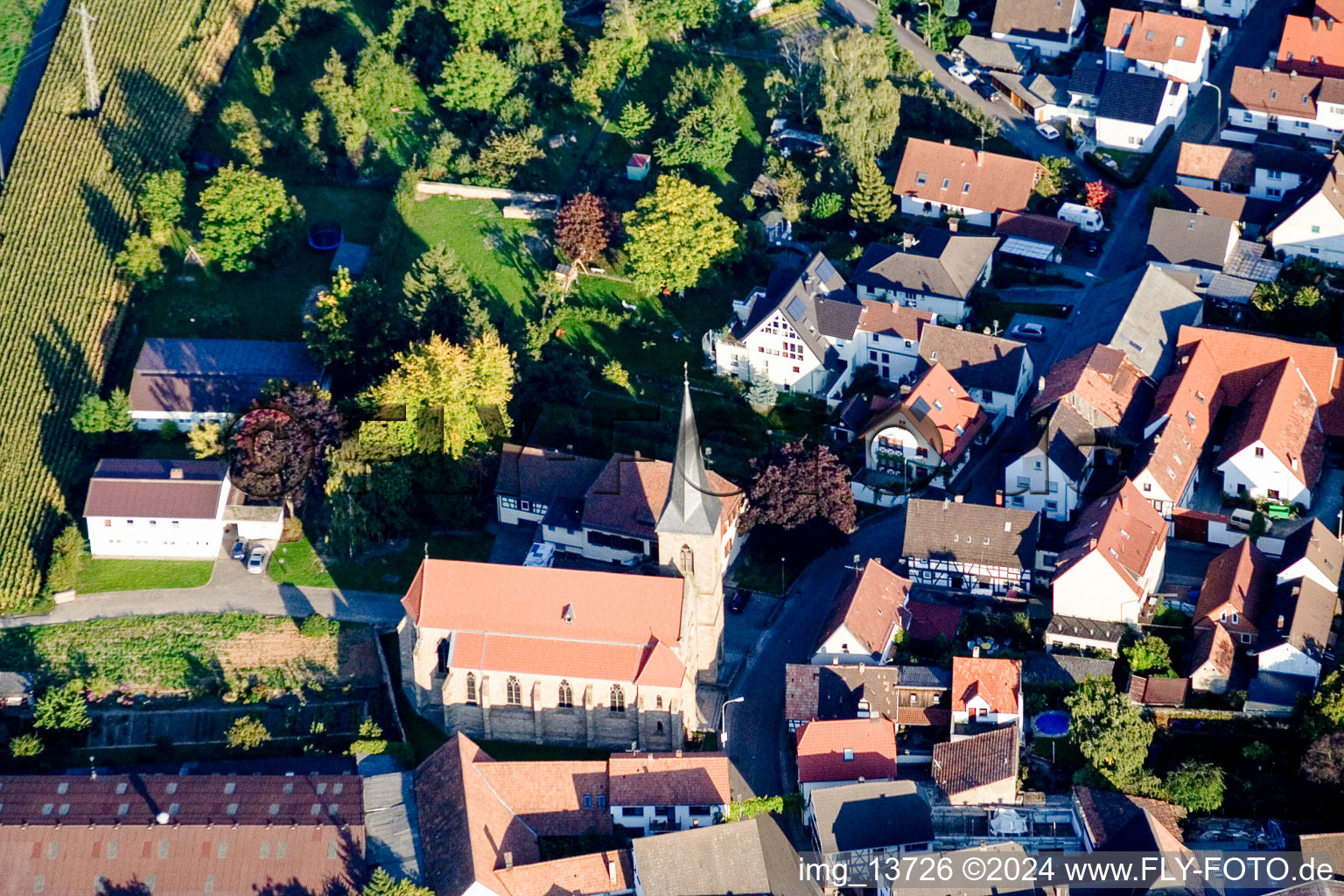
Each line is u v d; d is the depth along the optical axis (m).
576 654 195.00
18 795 188.38
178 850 183.25
